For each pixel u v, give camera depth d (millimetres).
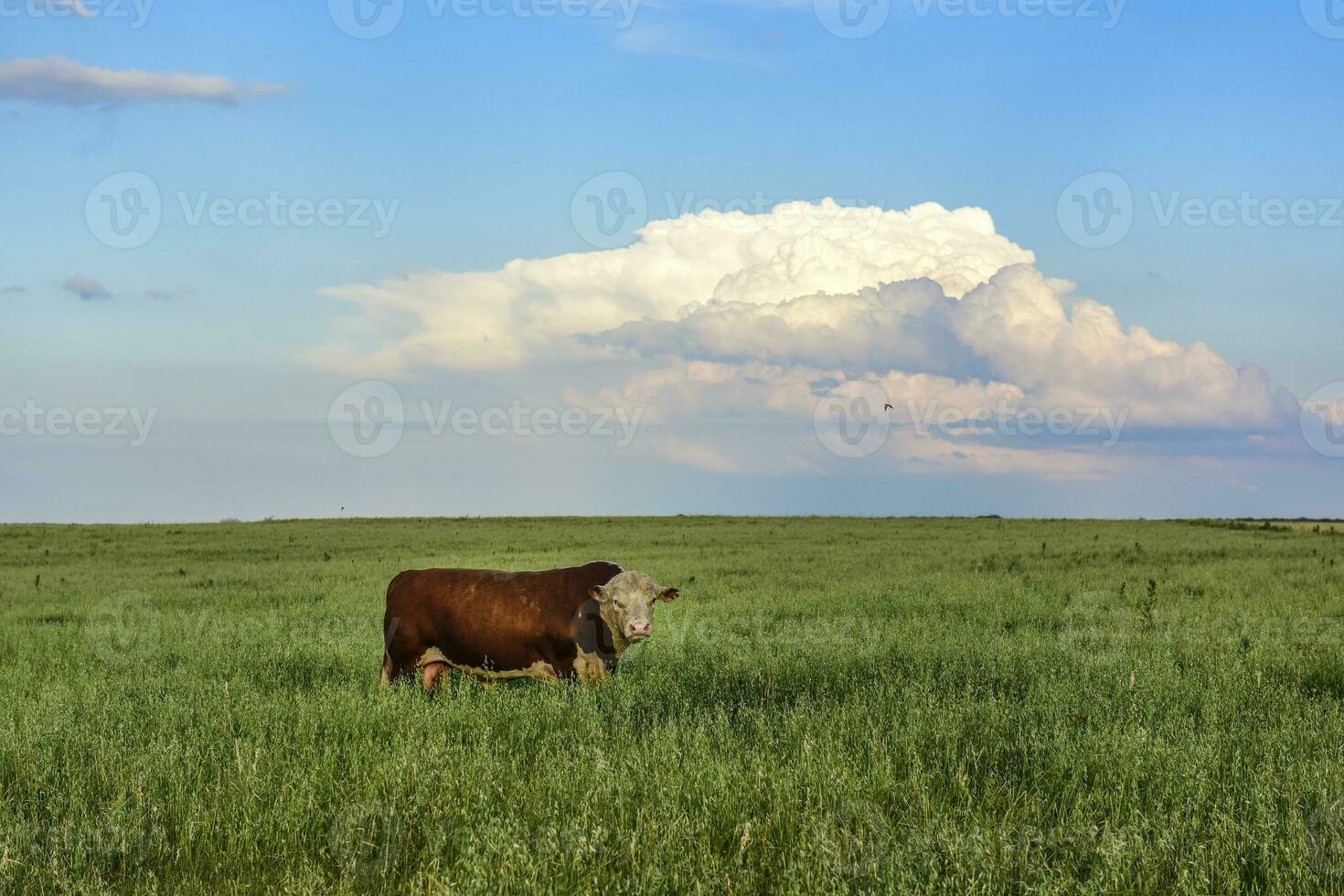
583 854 5285
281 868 5555
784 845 5598
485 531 49031
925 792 6273
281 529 51062
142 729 8203
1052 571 24422
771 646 12156
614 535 45000
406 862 5574
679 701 9102
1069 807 6312
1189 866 5273
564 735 7879
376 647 12859
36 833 5859
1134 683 9250
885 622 14906
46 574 27969
